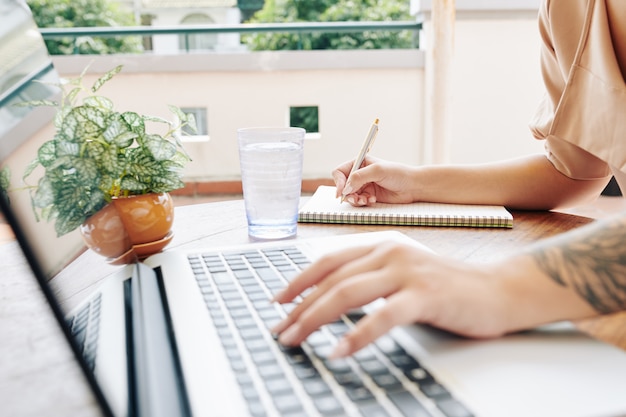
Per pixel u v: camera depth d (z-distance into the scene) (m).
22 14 0.52
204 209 1.04
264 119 4.28
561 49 1.01
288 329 0.44
